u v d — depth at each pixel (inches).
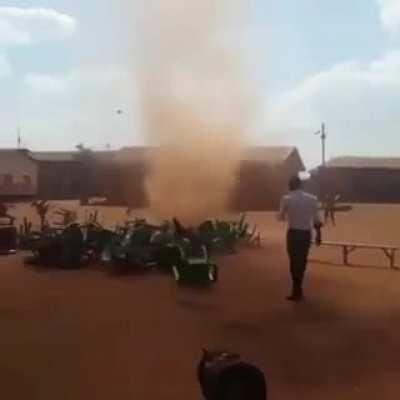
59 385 240.7
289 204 392.5
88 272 523.5
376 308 378.9
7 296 412.8
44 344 297.1
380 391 235.9
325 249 723.4
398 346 295.9
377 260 624.7
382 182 2598.4
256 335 313.7
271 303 391.5
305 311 370.0
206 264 457.4
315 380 248.4
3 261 586.6
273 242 789.2
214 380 168.4
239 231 754.2
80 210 1513.3
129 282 473.1
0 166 2674.7
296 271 397.4
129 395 230.4
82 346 292.8
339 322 342.0
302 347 293.7
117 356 278.5
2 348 289.9
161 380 247.0
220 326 332.5
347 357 278.2
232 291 434.6
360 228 1088.8
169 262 528.7
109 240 578.9
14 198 2474.2
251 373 168.7
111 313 362.9
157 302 394.6
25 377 249.9
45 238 577.0
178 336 311.6
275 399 226.8
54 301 397.1
